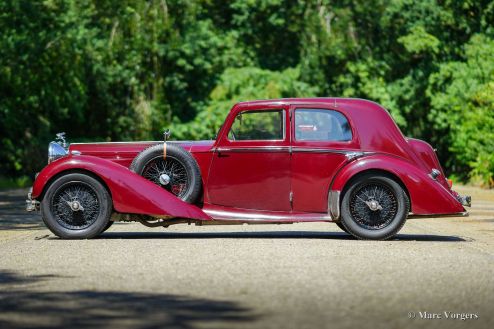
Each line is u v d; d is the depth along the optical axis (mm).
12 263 10906
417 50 51250
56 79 48438
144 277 9570
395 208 14164
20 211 23031
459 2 52500
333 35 54969
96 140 52656
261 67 59500
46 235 15117
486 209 23578
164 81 55250
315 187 14352
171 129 53781
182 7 55906
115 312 7430
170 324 6879
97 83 52375
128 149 14719
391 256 11664
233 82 54719
